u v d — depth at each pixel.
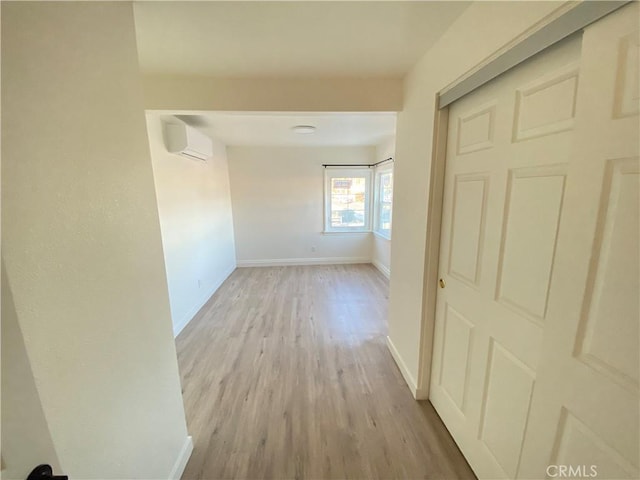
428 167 1.58
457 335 1.49
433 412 1.78
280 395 1.97
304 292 4.07
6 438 0.50
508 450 1.13
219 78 1.87
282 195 5.23
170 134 2.82
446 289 1.59
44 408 0.68
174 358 1.37
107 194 0.90
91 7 0.84
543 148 0.91
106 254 0.90
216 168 4.34
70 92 0.76
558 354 0.83
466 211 1.36
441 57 1.41
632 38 0.61
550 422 0.87
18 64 0.62
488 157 1.19
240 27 1.28
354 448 1.55
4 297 0.55
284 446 1.57
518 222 1.04
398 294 2.20
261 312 3.41
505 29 0.99
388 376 2.15
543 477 0.92
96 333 0.85
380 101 1.95
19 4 0.62
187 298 3.22
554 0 0.80
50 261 0.69
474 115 1.27
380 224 5.18
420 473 1.41
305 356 2.45
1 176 0.58
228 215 4.94
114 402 0.94
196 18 1.20
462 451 1.49
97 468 0.86
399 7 1.16
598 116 0.69
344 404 1.87
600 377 0.71
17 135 0.61
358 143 4.83
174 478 1.34
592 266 0.72
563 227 0.79
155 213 1.20
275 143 4.71
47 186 0.69
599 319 0.71
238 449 1.55
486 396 1.27
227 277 4.79
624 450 0.67
